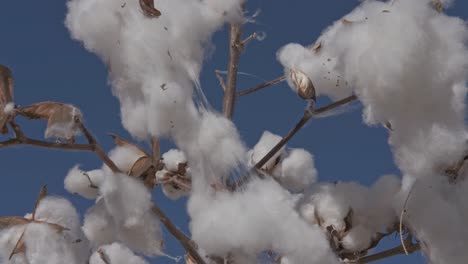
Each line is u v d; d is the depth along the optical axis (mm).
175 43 2617
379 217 2645
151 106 2504
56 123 2516
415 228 2391
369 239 2639
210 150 2529
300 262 2443
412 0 2031
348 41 2125
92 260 2885
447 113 2023
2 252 2596
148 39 2576
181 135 2535
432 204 2326
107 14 2619
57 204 2695
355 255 2637
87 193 3094
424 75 1961
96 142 2627
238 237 2420
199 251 2775
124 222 2814
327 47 2732
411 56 1950
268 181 2613
